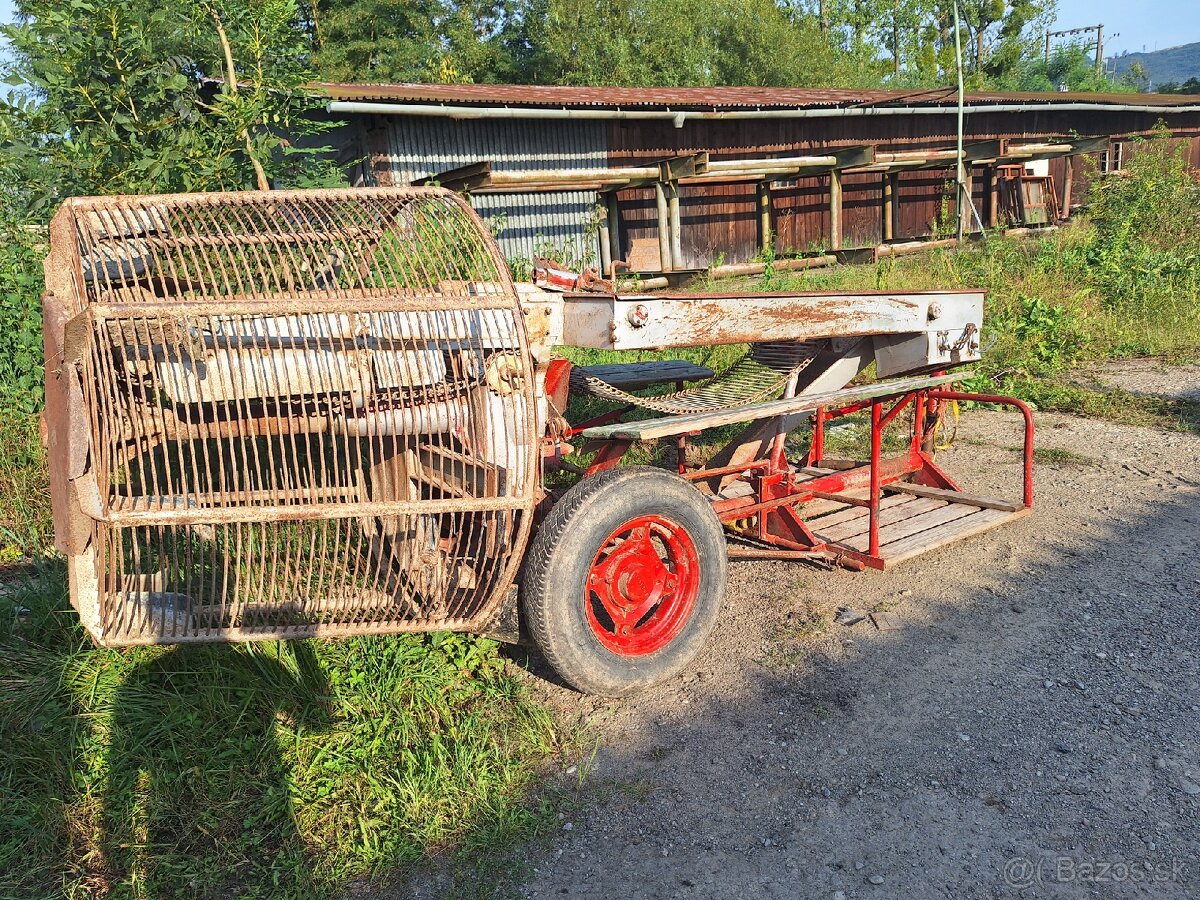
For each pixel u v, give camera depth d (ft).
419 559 12.95
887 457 21.77
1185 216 47.06
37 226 21.65
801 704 12.72
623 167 51.83
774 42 116.37
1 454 19.11
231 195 12.23
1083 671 13.30
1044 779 11.00
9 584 15.89
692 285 51.08
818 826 10.37
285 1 23.67
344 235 12.80
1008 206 71.56
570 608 12.00
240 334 11.21
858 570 16.96
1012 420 26.99
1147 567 16.70
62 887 9.64
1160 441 24.35
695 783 11.17
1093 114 75.00
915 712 12.44
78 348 9.95
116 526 10.74
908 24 162.40
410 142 43.37
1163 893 9.25
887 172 64.44
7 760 11.10
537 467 12.15
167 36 22.71
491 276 12.42
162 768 11.23
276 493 11.89
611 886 9.62
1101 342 34.88
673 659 13.19
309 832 10.43
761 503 16.81
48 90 21.21
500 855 10.12
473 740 11.83
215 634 11.32
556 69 108.06
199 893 9.65
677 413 14.96
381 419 12.21
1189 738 11.68
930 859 9.82
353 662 12.97
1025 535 18.39
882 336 17.78
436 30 112.68
